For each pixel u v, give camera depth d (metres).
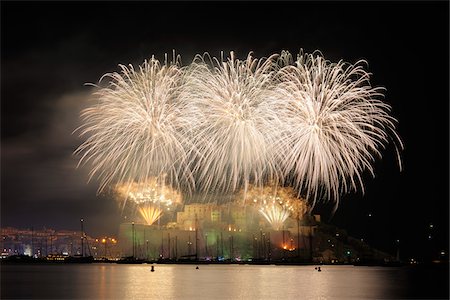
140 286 112.06
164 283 119.06
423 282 131.25
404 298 93.44
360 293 99.31
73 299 89.75
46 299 90.31
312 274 155.12
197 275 147.25
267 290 102.50
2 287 113.19
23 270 190.50
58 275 154.25
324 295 95.00
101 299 89.62
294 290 103.06
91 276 146.12
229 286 111.19
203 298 89.44
